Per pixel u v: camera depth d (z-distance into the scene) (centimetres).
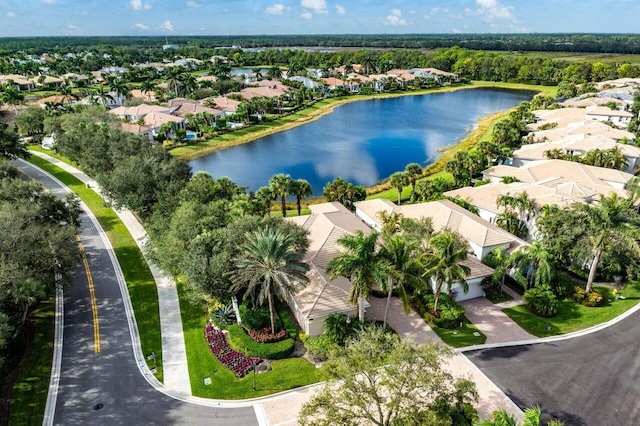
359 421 2841
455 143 11988
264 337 3706
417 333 3909
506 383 3288
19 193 4831
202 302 4125
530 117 11875
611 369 3412
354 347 2602
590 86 16412
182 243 4206
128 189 5950
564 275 4878
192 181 6125
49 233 4119
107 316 4194
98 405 3139
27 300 3634
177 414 3058
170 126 12044
